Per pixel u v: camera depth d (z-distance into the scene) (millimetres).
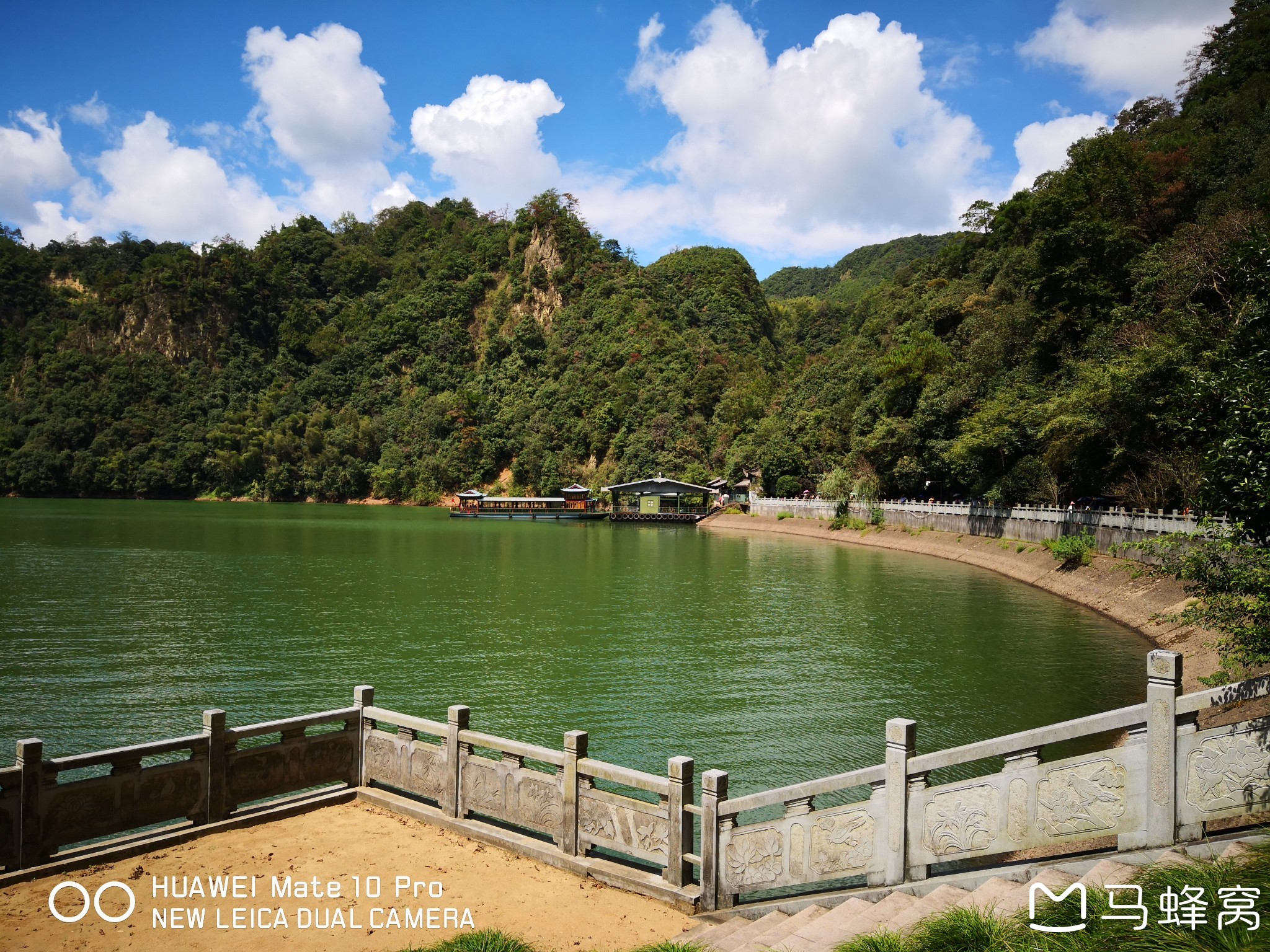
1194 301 47719
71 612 35281
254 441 166125
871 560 59062
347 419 181250
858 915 7652
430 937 7965
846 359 114375
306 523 99750
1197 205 62750
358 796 11562
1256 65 78062
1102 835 7371
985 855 7848
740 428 129375
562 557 62125
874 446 76500
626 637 30672
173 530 82688
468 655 27531
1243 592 9000
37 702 21953
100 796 9305
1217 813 6938
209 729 10188
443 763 10859
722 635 30984
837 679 24219
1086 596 37875
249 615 34844
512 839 10102
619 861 10375
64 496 163125
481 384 187125
